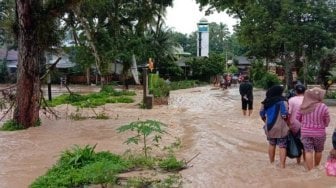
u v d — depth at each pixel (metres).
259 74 50.97
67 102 28.55
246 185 8.27
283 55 39.56
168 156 10.62
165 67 63.78
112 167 8.73
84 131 15.87
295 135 9.56
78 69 63.03
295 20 33.94
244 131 14.97
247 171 9.33
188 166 9.84
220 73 70.00
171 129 15.80
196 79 69.88
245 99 20.02
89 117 19.94
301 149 9.70
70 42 51.09
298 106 9.46
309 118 9.09
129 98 31.52
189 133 14.77
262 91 42.41
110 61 50.03
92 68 64.19
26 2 16.89
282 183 8.28
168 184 8.35
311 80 37.94
